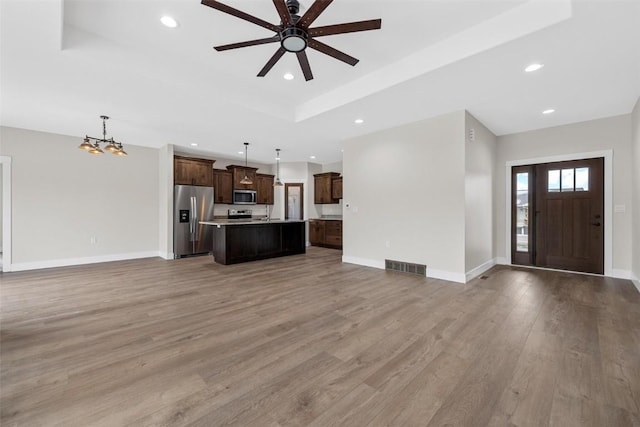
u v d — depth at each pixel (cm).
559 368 183
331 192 825
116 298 332
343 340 225
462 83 309
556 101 362
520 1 222
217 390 163
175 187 616
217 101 351
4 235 469
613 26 212
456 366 187
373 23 191
